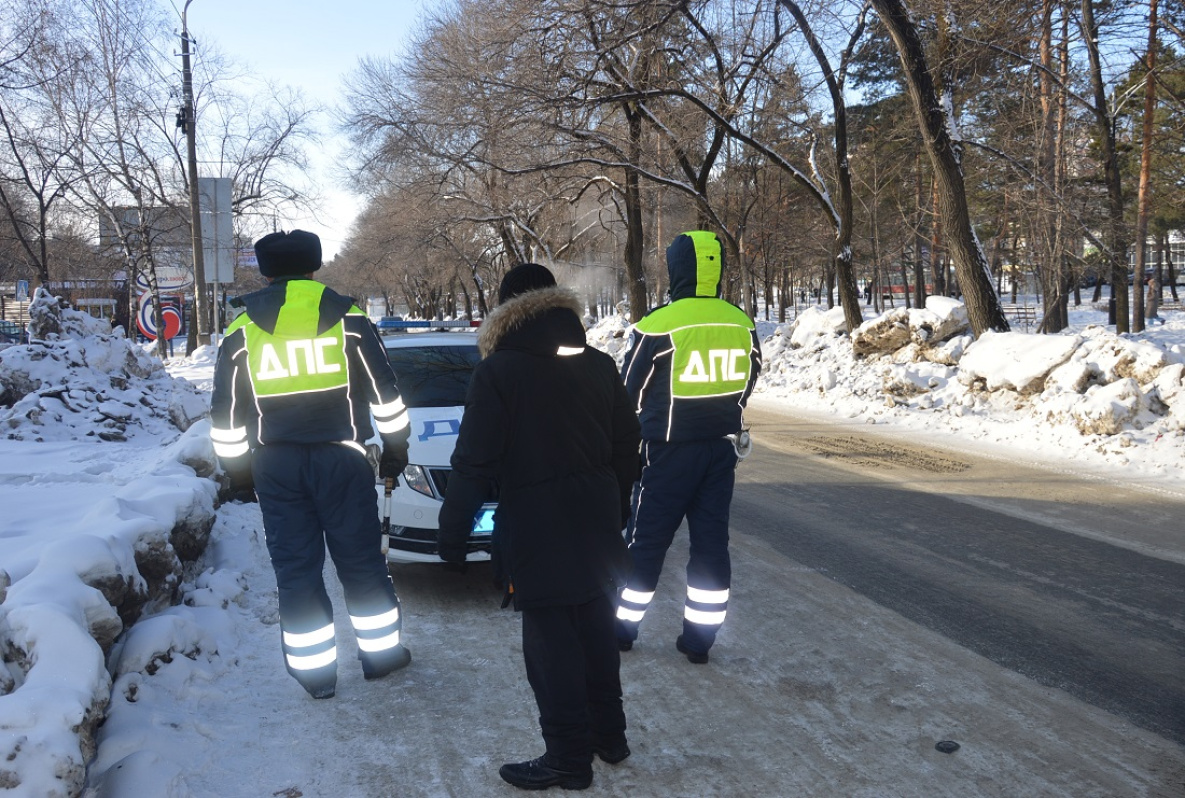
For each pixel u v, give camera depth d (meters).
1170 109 25.55
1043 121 20.02
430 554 5.21
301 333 3.87
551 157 21.77
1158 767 3.41
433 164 25.66
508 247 32.88
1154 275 43.34
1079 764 3.44
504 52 19.38
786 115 22.73
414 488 5.24
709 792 3.26
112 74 25.30
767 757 3.50
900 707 3.91
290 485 3.93
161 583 4.38
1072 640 4.68
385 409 4.06
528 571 3.24
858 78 36.00
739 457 4.40
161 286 35.97
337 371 3.95
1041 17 16.09
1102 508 7.52
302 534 3.96
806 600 5.29
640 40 19.67
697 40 21.19
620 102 20.38
